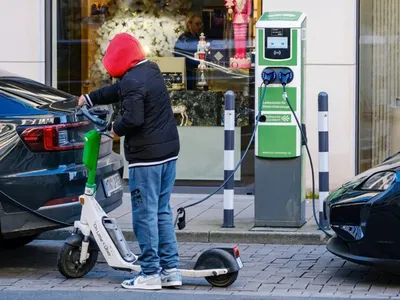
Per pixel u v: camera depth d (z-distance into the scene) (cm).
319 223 1616
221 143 2069
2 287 1266
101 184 1358
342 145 1955
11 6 2050
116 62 1183
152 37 2088
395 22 1989
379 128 2003
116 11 2095
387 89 1997
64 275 1298
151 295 1203
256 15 2036
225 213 1636
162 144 1191
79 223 1269
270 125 1591
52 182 1280
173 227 1245
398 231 1197
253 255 1488
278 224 1612
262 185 1609
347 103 1947
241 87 2053
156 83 1184
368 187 1242
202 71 2070
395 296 1210
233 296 1203
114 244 1251
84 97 1233
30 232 1285
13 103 1308
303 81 1594
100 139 1254
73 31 2097
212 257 1247
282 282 1295
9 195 1267
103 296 1199
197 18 2067
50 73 2088
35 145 1278
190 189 2073
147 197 1195
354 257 1235
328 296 1206
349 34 1941
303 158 1638
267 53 1567
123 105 1173
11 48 2059
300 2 1950
